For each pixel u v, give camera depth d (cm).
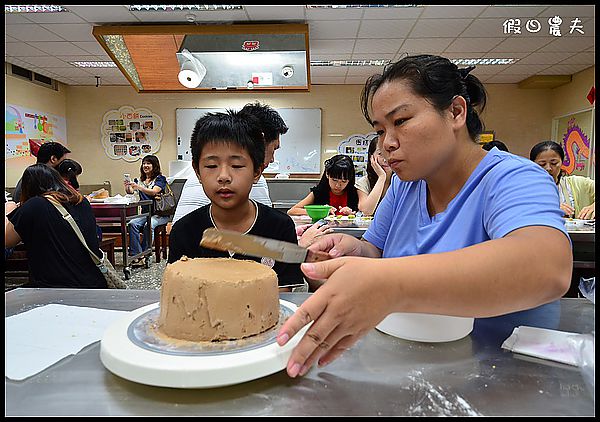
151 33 371
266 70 405
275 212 121
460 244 79
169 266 61
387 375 52
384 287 44
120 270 402
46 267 183
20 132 554
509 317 74
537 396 47
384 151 74
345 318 45
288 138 666
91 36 429
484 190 76
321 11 357
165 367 46
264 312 59
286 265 115
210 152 100
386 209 109
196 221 115
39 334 65
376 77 77
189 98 667
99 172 677
